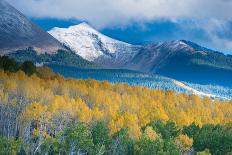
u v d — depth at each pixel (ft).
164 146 308.40
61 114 448.65
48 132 429.79
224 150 357.41
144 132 347.97
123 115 433.07
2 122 451.94
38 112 435.12
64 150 267.59
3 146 237.25
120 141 336.49
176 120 482.28
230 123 444.14
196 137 374.84
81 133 266.77
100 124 345.31
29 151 329.31
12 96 537.24
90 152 296.30
